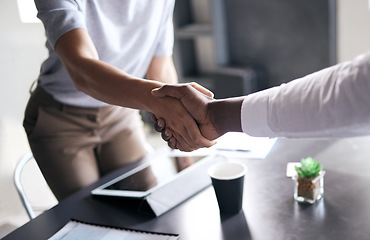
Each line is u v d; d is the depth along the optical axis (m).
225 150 1.30
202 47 3.85
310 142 1.27
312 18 2.87
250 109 0.86
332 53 2.84
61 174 1.44
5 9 2.47
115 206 1.07
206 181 1.12
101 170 1.55
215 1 3.26
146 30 1.38
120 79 1.04
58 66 1.38
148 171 1.20
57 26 1.09
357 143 1.23
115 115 1.49
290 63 3.10
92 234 0.96
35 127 1.45
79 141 1.46
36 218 1.07
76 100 1.41
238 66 3.37
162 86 1.00
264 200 1.01
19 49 2.50
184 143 1.06
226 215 0.97
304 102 0.77
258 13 3.14
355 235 0.84
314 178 0.95
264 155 1.22
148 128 3.54
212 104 0.97
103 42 1.30
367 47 2.65
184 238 0.90
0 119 2.45
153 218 1.00
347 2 2.65
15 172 1.36
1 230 2.26
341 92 0.72
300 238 0.85
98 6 1.23
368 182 1.02
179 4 3.67
